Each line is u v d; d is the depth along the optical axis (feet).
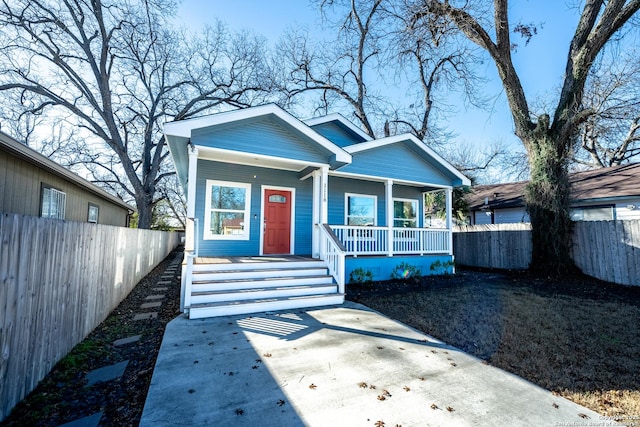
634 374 10.73
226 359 11.52
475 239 40.78
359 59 58.85
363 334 14.62
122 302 21.91
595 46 28.96
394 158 32.01
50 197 25.38
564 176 30.68
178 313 18.51
